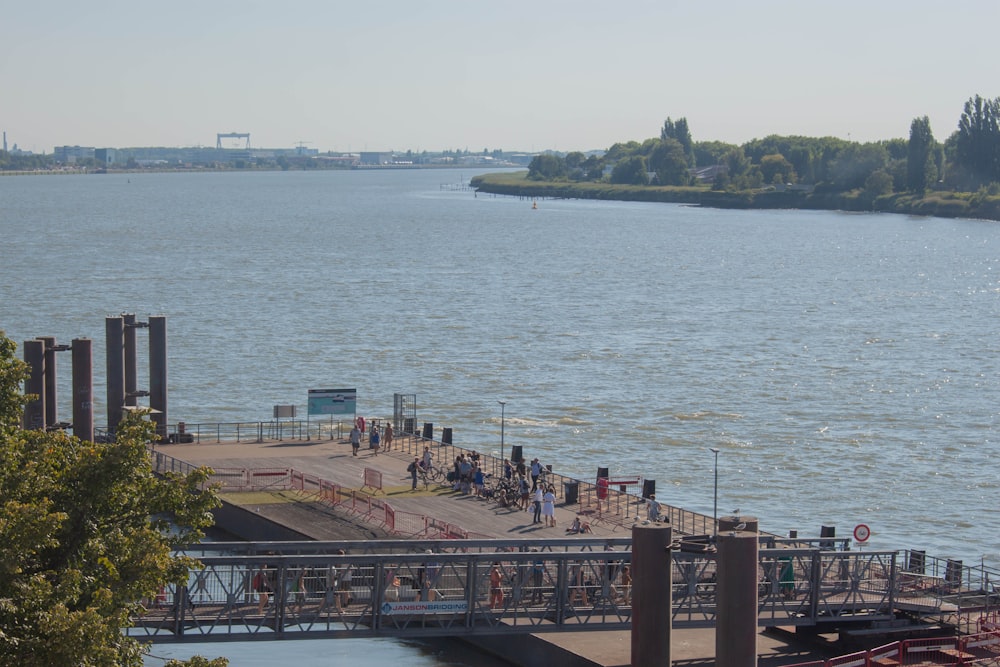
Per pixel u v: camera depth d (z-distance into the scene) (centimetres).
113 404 9350
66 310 18212
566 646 5778
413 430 10069
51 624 3456
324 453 9381
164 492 4156
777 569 5850
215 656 6372
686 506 9044
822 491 9500
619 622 5662
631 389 13175
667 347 15975
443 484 8419
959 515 8969
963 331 17900
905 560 6888
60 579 3712
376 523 7444
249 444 9700
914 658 5538
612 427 11488
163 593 5362
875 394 13150
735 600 4478
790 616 5884
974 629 5934
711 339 16738
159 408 9712
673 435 11194
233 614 5397
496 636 6256
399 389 13125
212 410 12062
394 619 5522
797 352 15775
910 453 10669
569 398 12706
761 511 8981
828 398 12900
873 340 16925
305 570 5922
